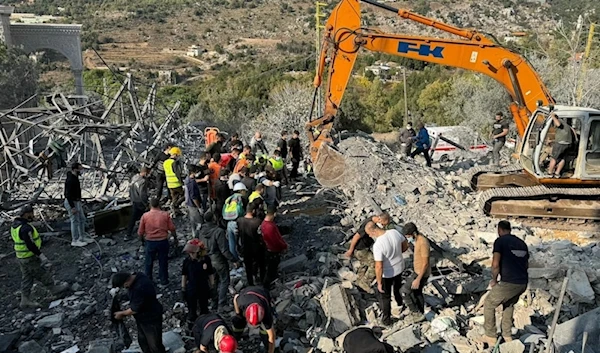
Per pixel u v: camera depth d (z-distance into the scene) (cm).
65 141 1565
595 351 724
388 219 830
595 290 895
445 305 875
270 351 692
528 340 752
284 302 838
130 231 1193
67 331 841
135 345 777
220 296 860
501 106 3578
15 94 3266
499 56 1304
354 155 1526
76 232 1153
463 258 993
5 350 791
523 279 714
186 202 1090
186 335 806
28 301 910
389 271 767
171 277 990
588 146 1173
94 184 1661
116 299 748
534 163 1211
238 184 1019
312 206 1291
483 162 1900
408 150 1816
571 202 1227
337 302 802
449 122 4238
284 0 12769
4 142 1530
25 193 1497
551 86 3114
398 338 742
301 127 3538
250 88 5125
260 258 875
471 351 739
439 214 1250
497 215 1250
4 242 1204
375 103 5338
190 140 2228
